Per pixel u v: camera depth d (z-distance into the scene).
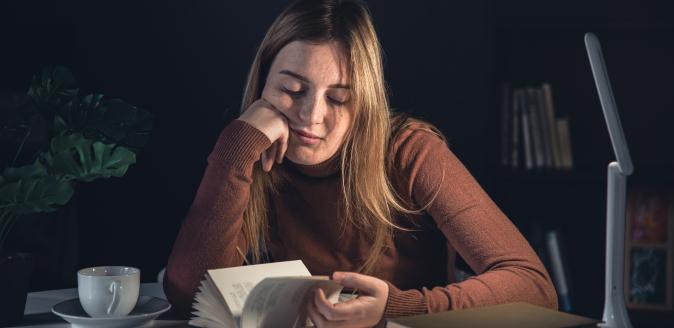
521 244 1.27
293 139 1.33
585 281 2.75
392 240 1.45
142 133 1.31
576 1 2.61
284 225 1.50
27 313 1.28
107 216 2.80
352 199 1.42
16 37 2.71
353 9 1.34
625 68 2.76
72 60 2.75
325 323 1.05
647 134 2.76
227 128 1.32
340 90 1.29
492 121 2.60
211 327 1.14
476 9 2.63
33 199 1.16
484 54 2.60
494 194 2.63
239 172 1.29
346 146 1.37
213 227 1.28
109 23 2.77
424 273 1.47
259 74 1.39
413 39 2.66
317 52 1.28
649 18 2.59
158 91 2.80
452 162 1.39
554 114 2.77
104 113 1.25
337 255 1.48
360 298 1.08
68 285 2.64
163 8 2.79
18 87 2.69
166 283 1.29
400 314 1.08
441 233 1.47
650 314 2.52
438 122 2.65
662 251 2.55
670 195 2.56
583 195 2.74
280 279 1.00
